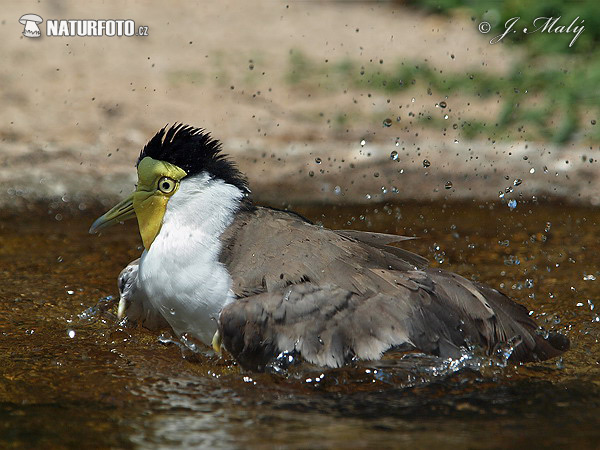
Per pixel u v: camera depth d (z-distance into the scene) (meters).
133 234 13.00
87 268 11.56
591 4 19.70
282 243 8.84
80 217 13.55
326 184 14.50
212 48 19.84
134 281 9.42
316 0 23.34
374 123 16.64
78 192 14.09
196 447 7.14
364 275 8.60
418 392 8.23
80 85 17.56
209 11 22.05
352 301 8.42
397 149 15.19
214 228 8.95
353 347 8.27
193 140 9.16
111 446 7.18
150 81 17.94
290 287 8.50
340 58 19.53
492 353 8.66
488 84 18.16
